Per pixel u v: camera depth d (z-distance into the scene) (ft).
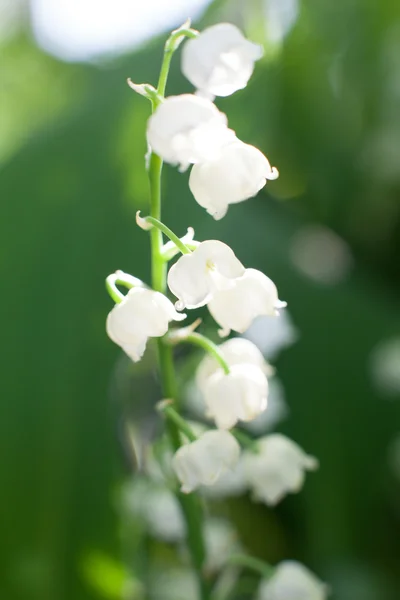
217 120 0.37
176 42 0.38
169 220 0.66
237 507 0.75
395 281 0.90
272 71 0.84
